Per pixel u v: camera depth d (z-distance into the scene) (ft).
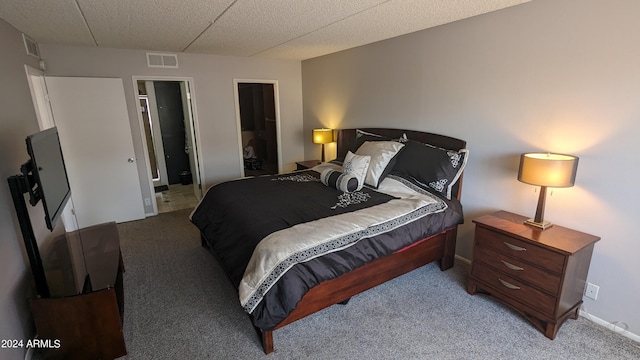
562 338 7.01
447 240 9.59
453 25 9.48
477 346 6.82
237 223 8.10
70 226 13.08
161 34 10.84
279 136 18.22
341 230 7.18
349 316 7.80
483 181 9.46
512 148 8.64
